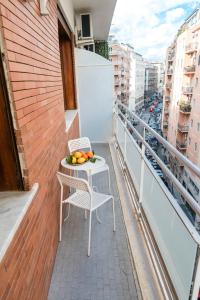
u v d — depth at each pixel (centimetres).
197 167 99
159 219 155
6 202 105
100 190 289
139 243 189
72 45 398
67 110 431
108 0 372
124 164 328
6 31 93
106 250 186
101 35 638
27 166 112
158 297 141
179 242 118
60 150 223
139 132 225
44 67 162
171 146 134
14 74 100
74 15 420
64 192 227
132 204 250
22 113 109
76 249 188
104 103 500
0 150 109
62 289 152
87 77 482
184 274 112
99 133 519
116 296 146
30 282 108
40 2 150
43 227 140
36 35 141
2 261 74
